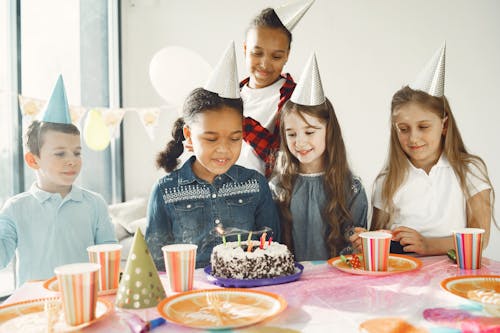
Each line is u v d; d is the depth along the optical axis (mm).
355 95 3416
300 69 3391
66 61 3039
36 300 923
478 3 3342
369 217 2004
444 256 1340
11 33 2475
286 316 846
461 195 1627
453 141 1645
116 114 2209
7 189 2469
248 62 1988
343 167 1596
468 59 3367
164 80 2135
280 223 1618
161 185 1515
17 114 2469
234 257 1113
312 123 1539
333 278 1116
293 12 1907
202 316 845
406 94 1644
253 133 1910
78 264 864
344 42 3395
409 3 3369
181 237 1493
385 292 983
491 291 953
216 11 3516
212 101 1473
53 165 1592
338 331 771
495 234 3365
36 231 1570
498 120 3377
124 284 938
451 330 762
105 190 3568
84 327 812
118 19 3574
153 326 802
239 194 1542
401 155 1669
